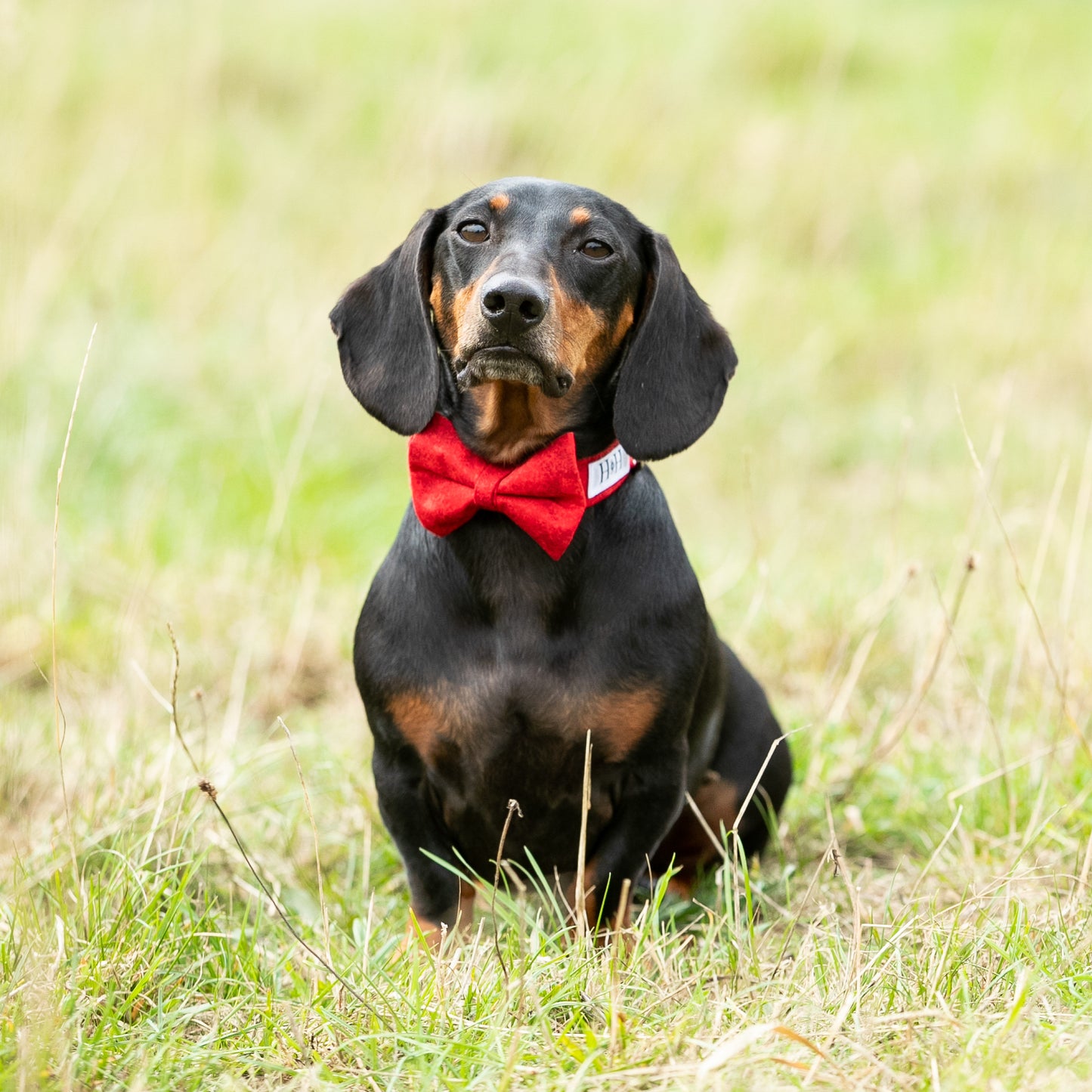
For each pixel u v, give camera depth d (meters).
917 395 12.76
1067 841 5.55
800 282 14.91
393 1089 3.85
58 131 14.16
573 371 4.96
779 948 4.78
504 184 5.23
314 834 4.70
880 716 7.00
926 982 4.22
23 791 6.34
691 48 19.12
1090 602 8.30
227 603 8.42
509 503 4.91
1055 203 16.83
